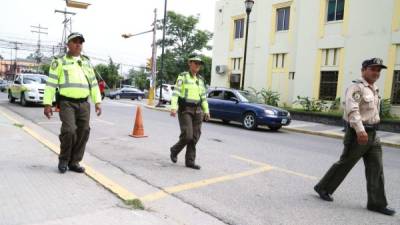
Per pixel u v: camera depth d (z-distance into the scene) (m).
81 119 5.43
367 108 4.60
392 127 15.31
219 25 27.27
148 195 4.93
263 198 5.09
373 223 4.36
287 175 6.49
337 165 5.00
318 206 4.87
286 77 21.88
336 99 18.25
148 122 13.98
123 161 6.82
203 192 5.20
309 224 4.22
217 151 8.52
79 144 5.49
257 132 13.55
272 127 14.36
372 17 17.03
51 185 4.77
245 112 14.37
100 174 5.52
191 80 6.36
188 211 4.44
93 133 10.27
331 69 18.98
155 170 6.26
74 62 5.37
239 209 4.60
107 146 8.32
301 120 18.73
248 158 7.86
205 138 10.66
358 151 4.71
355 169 7.31
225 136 11.45
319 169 7.17
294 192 5.45
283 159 8.02
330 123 17.23
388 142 12.63
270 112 13.84
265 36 23.14
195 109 6.42
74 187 4.75
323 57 19.41
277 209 4.67
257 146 9.72
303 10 20.22
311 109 19.14
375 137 4.70
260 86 23.53
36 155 6.41
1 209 3.88
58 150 6.85
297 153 9.02
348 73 18.06
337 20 18.72
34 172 5.32
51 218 3.71
